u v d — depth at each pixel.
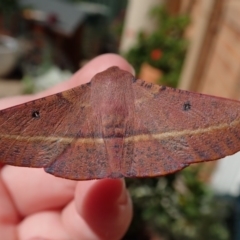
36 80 0.31
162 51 0.29
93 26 0.54
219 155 0.05
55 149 0.05
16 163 0.05
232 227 0.17
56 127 0.06
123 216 0.08
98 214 0.08
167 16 0.32
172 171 0.05
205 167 0.20
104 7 0.61
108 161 0.05
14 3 0.44
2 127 0.05
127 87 0.06
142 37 0.30
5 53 0.37
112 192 0.07
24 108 0.06
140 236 0.17
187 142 0.05
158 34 0.30
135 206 0.17
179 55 0.28
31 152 0.05
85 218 0.08
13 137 0.05
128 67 0.09
